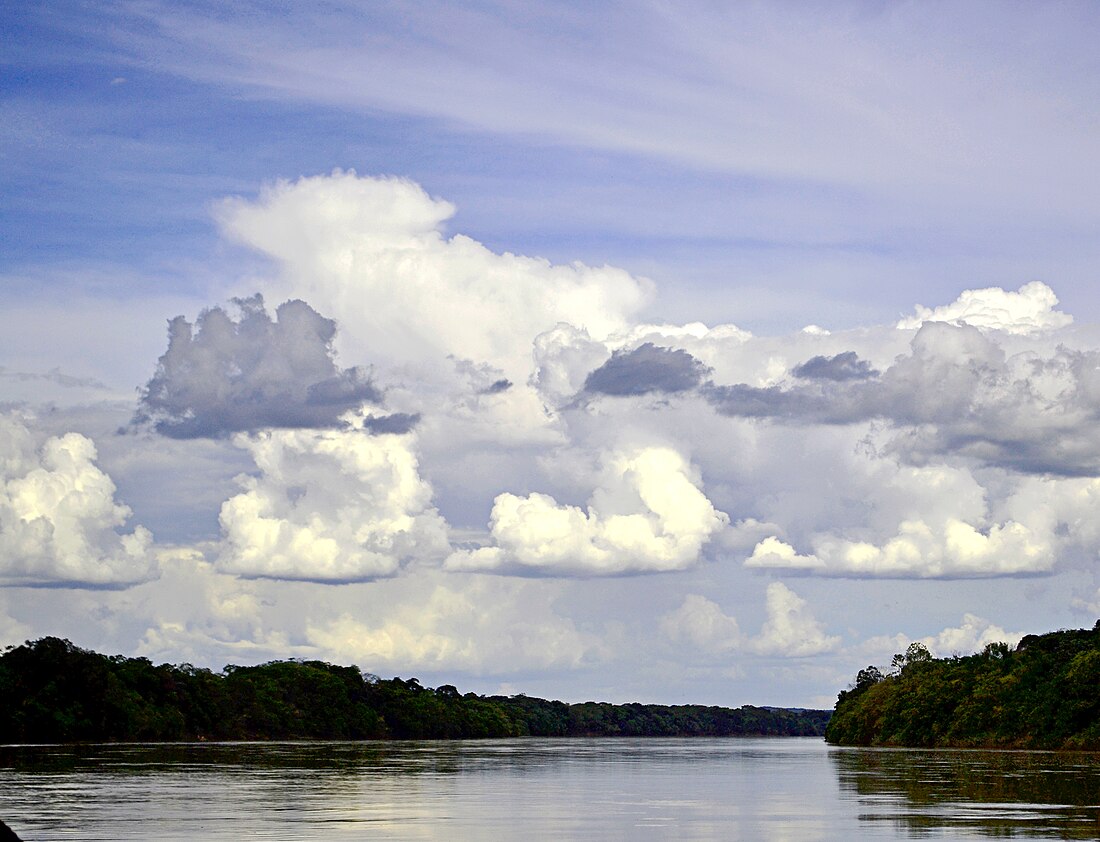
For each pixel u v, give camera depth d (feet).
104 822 225.97
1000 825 217.97
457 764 523.70
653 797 305.12
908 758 575.38
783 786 352.08
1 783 341.82
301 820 232.32
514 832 213.25
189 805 265.95
